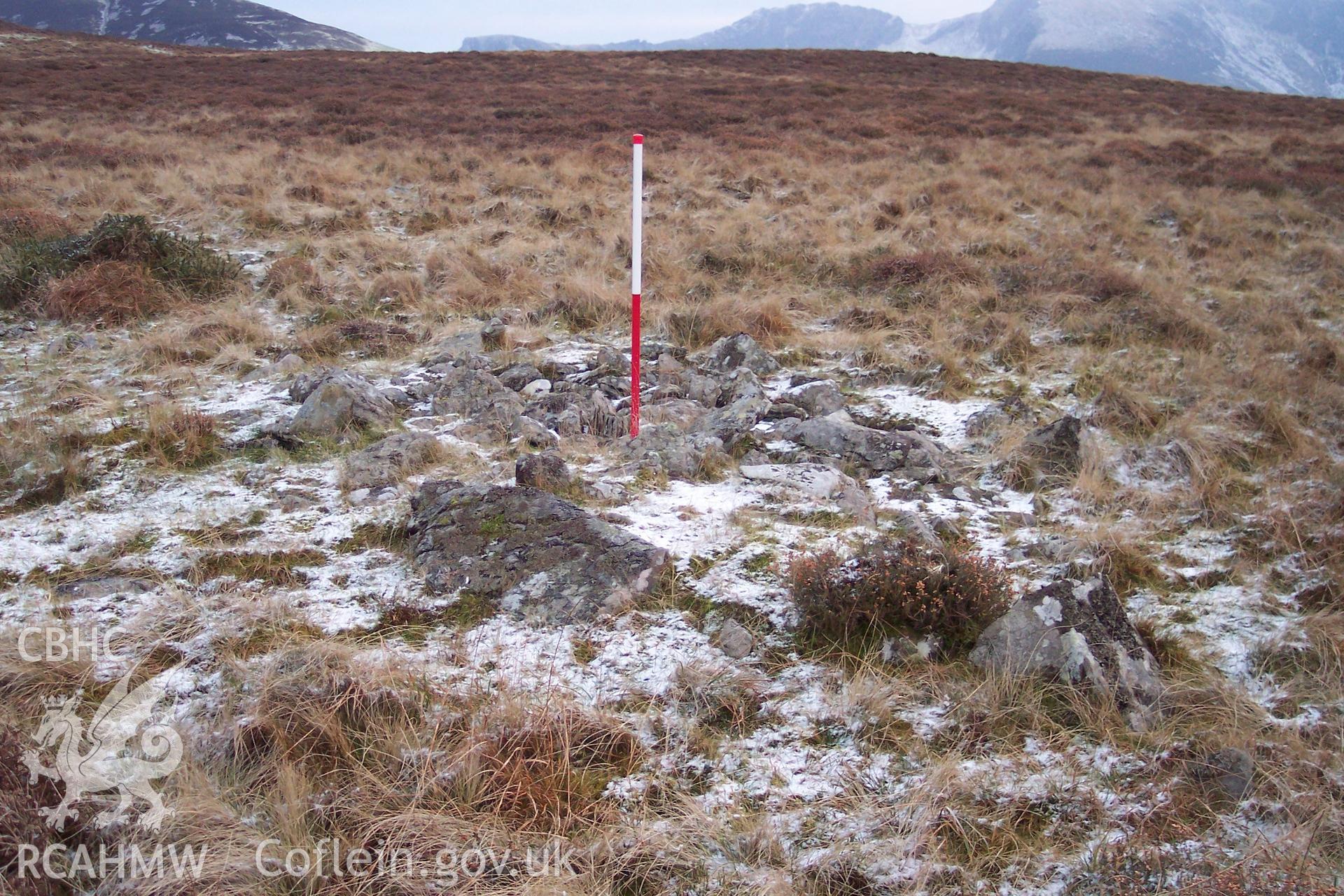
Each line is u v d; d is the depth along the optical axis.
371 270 9.45
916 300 8.52
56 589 3.68
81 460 4.86
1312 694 3.20
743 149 17.53
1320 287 9.49
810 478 4.72
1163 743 2.86
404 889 2.33
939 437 5.75
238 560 3.93
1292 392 6.12
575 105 23.22
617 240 10.46
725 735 2.95
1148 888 2.30
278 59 34.53
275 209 11.83
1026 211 13.23
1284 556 4.19
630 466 4.86
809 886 2.36
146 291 7.86
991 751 2.85
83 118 19.44
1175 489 4.88
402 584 3.74
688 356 7.37
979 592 3.40
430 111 22.00
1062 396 6.34
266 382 6.42
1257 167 16.97
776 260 9.92
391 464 4.75
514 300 8.61
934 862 2.43
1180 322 7.56
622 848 2.47
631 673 3.21
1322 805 2.61
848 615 3.36
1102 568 3.95
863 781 2.73
